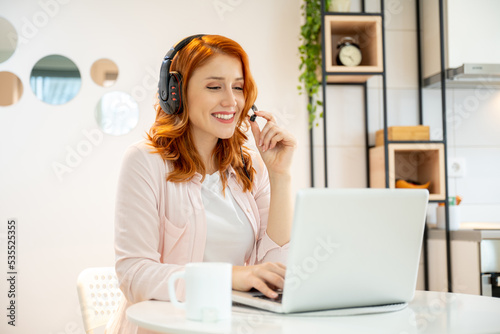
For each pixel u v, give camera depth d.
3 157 3.05
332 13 2.97
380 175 3.09
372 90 3.33
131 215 1.28
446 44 3.11
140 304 1.10
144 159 1.36
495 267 2.83
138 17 3.12
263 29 3.20
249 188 1.52
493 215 3.39
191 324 0.92
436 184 3.05
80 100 3.09
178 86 1.39
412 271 1.10
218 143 1.51
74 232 3.07
